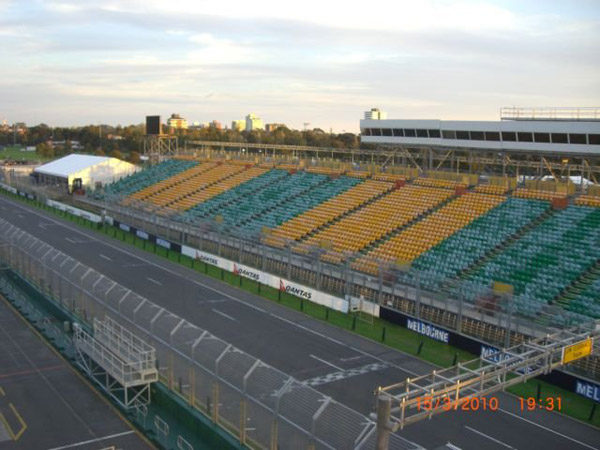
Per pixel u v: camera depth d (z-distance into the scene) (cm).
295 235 5509
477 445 2167
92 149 19638
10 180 10694
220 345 2217
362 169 6950
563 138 4675
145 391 2498
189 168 9000
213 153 10244
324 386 2666
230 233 5338
